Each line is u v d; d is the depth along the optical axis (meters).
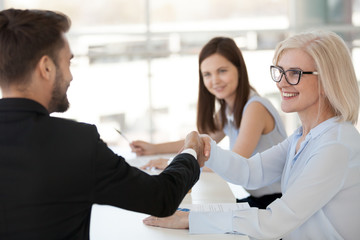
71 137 0.89
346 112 1.31
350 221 1.26
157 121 5.33
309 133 1.36
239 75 2.30
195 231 1.25
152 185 0.96
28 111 0.88
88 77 5.19
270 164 1.66
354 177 1.26
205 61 2.33
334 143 1.26
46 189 0.85
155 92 5.28
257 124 2.10
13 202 0.84
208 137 1.62
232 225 1.24
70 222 0.87
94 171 0.89
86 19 5.13
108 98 5.25
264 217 1.23
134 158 2.35
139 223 1.35
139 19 5.19
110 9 5.14
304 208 1.22
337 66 1.31
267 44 5.20
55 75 0.92
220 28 5.27
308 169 1.26
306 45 1.35
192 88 5.29
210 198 1.62
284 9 5.23
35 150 0.86
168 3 5.20
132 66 5.22
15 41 0.88
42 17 0.91
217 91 2.32
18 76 0.89
